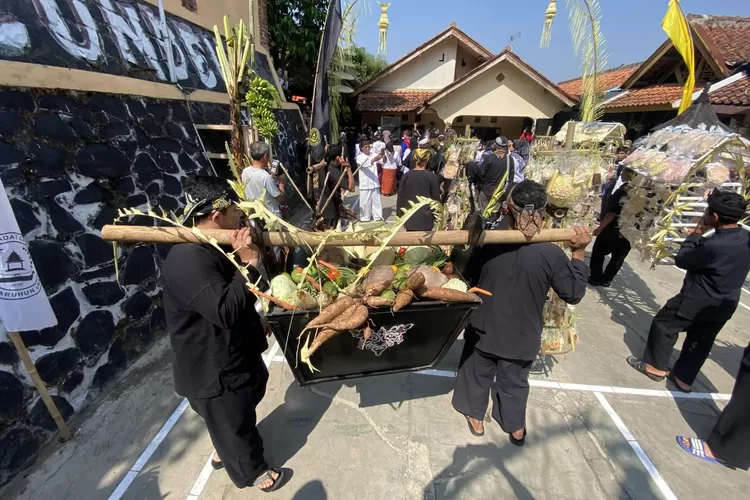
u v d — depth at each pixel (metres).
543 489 2.39
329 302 1.83
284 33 12.12
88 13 4.07
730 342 4.07
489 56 14.33
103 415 2.87
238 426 2.06
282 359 3.58
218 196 1.79
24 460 2.45
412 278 1.86
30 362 2.41
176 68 5.43
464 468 2.52
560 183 2.90
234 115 2.74
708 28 11.14
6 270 2.19
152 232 1.69
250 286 1.68
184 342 1.84
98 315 3.16
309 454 2.59
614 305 4.86
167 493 2.31
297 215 8.39
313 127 4.49
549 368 3.54
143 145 4.05
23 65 2.89
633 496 2.36
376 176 7.60
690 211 3.26
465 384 2.68
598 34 4.32
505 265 2.25
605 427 2.88
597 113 5.12
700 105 4.11
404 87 15.37
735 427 2.43
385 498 2.31
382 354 2.10
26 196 2.72
